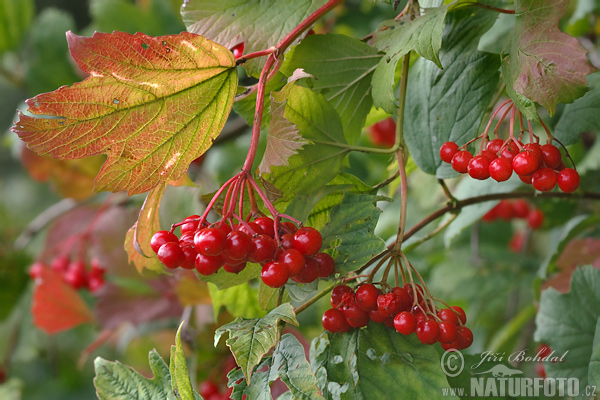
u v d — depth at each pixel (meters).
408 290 0.55
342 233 0.55
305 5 0.58
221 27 0.58
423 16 0.58
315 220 0.58
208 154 1.04
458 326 0.55
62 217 1.00
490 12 0.61
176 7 0.93
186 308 0.74
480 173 0.56
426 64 0.62
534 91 0.55
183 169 0.56
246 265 0.57
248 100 0.60
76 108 0.53
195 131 0.55
